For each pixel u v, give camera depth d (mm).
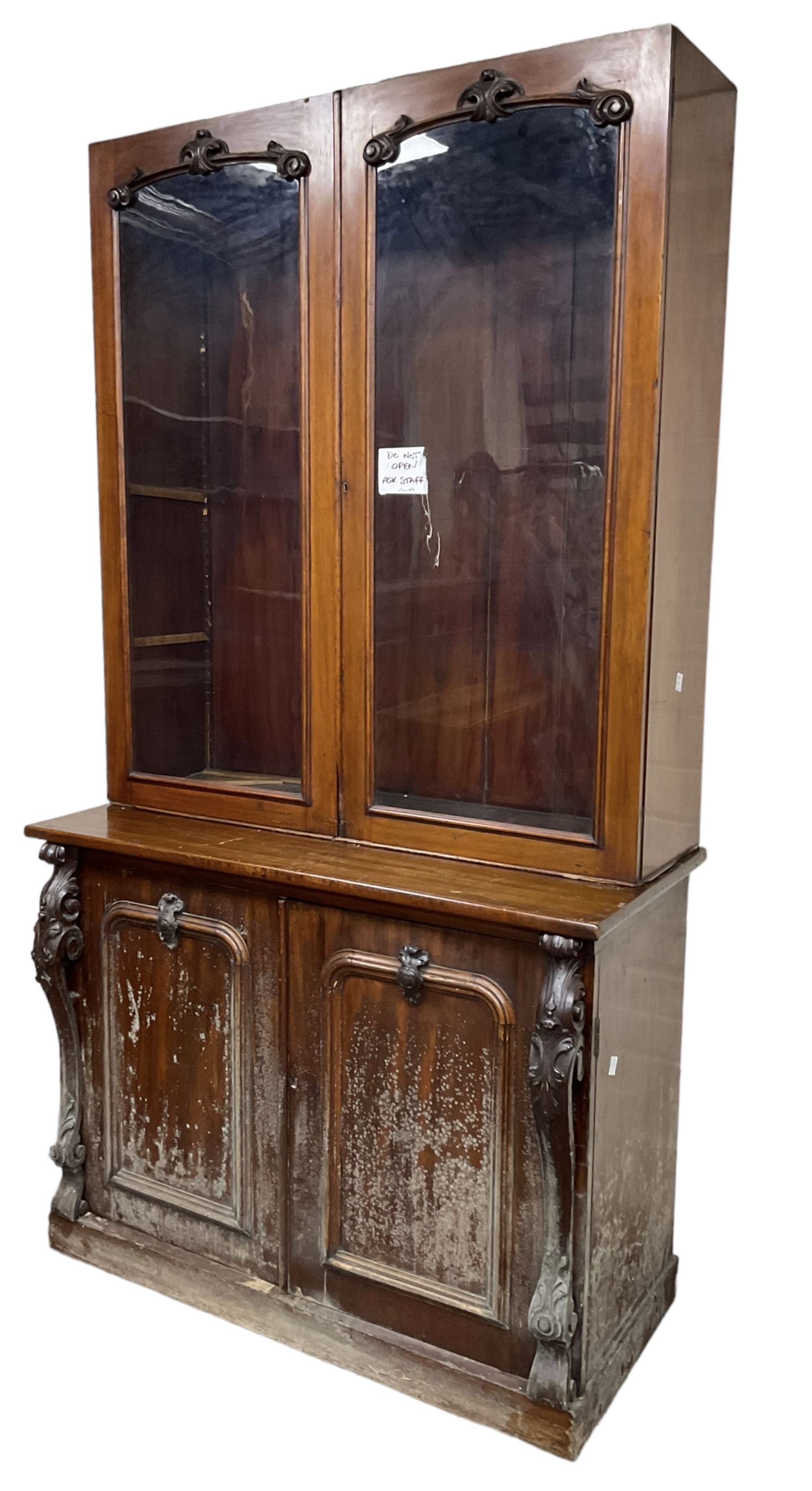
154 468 2451
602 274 1914
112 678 2547
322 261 2131
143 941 2363
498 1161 1983
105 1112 2484
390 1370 2131
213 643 2459
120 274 2393
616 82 1817
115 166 2367
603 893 1936
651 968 2125
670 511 1946
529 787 2105
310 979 2146
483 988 1949
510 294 2010
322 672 2230
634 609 1911
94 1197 2541
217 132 2229
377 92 2035
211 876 2230
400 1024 2057
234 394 2363
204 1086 2322
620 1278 2127
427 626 2158
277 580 2369
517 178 1958
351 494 2156
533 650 2068
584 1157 1902
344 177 2088
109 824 2422
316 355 2156
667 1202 2371
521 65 1896
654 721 1967
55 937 2410
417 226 2059
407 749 2209
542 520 2033
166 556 2477
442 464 2109
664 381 1865
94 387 2467
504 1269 2004
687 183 1873
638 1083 2123
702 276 1982
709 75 1928
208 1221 2355
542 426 2014
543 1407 1968
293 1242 2250
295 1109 2207
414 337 2102
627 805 1956
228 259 2316
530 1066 1858
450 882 2000
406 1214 2104
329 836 2279
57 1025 2490
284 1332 2254
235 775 2471
